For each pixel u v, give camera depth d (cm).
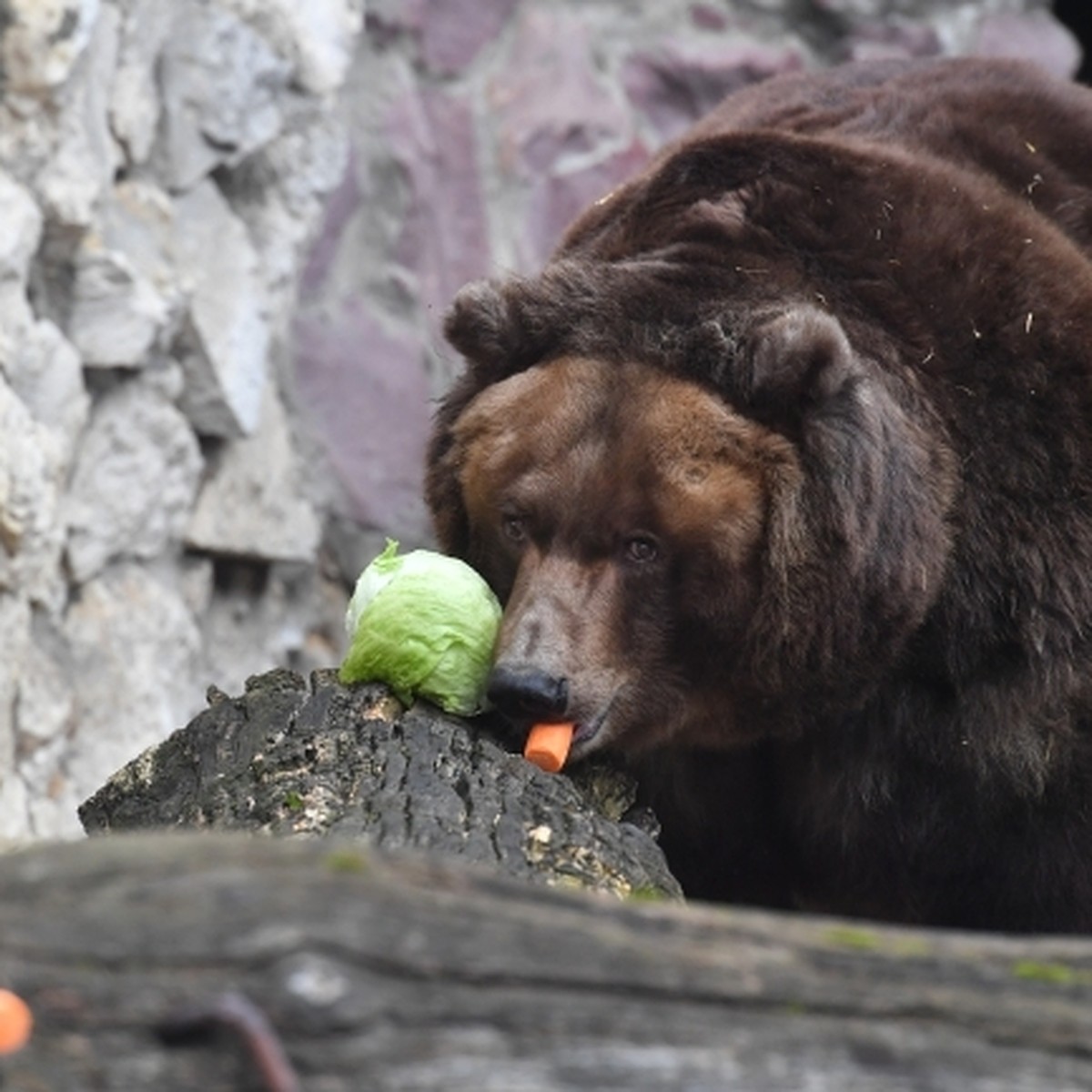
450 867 507
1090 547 990
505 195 2028
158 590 1659
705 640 976
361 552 1933
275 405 1847
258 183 1797
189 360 1686
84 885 483
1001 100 1184
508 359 1023
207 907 473
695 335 977
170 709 1644
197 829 830
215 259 1719
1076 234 1116
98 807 927
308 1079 465
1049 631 990
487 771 849
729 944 518
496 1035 484
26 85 1456
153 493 1625
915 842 1045
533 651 916
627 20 2100
